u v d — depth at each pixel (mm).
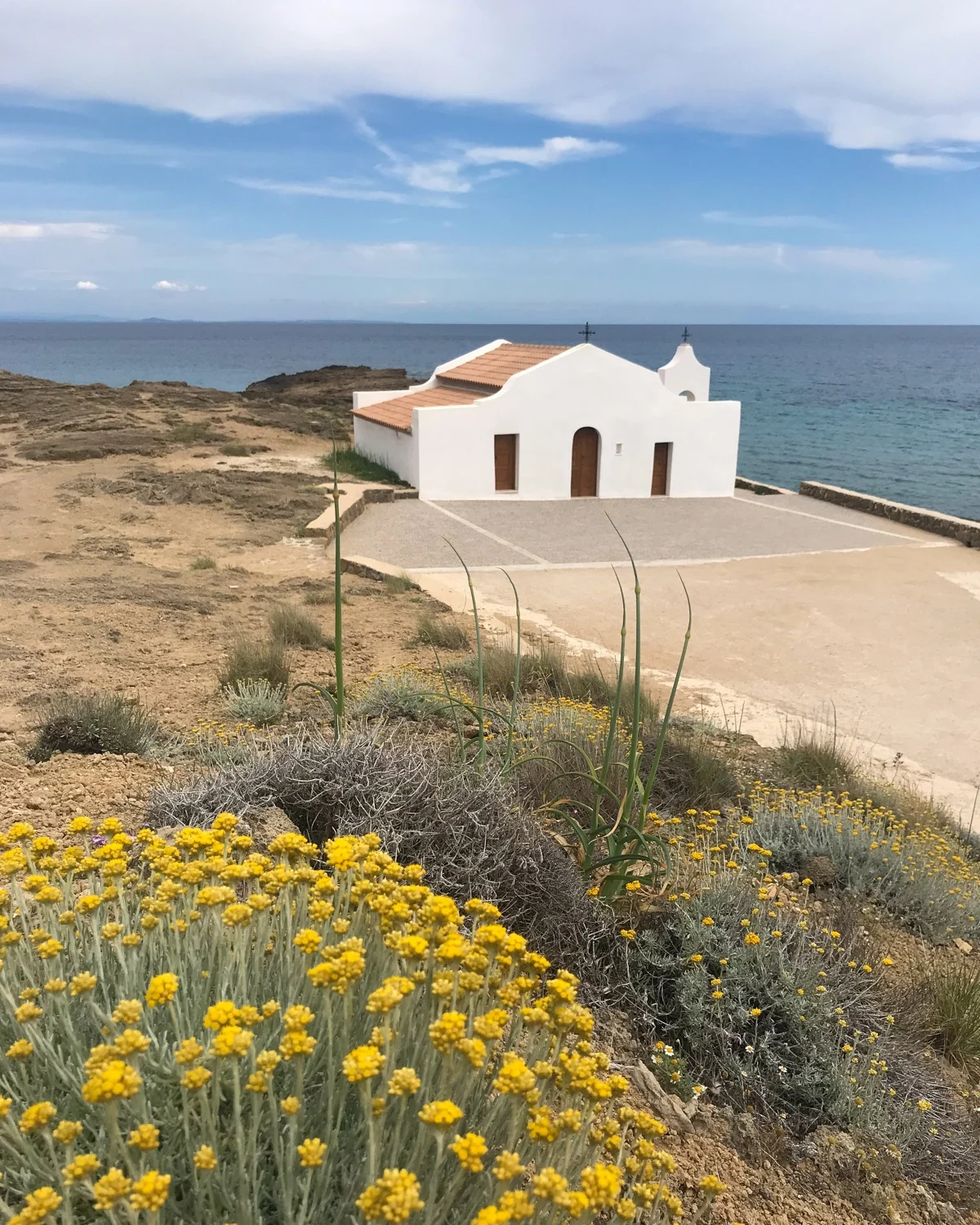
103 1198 1430
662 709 9484
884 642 13336
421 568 16906
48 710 6305
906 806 7168
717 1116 3031
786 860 5496
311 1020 1994
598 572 17359
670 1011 3480
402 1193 1443
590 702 8062
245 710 6785
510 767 4824
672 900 3994
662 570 17844
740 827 5555
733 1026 3375
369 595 13219
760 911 3941
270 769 4094
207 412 36469
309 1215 1740
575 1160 2023
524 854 3746
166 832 3652
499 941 2223
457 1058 1896
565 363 25266
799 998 3426
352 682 8094
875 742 9602
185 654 8773
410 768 4031
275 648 8188
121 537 16844
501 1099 1985
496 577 16594
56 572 12922
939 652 12938
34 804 4320
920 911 5195
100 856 2564
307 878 2502
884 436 57594
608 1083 2064
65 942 2312
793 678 11633
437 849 3707
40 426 31016
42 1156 1818
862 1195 2832
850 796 7109
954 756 9383
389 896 2342
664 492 27500
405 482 26266
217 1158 1758
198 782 4227
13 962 2223
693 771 6582
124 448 27344
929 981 4230
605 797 5328
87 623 9609
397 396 31375
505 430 25078
